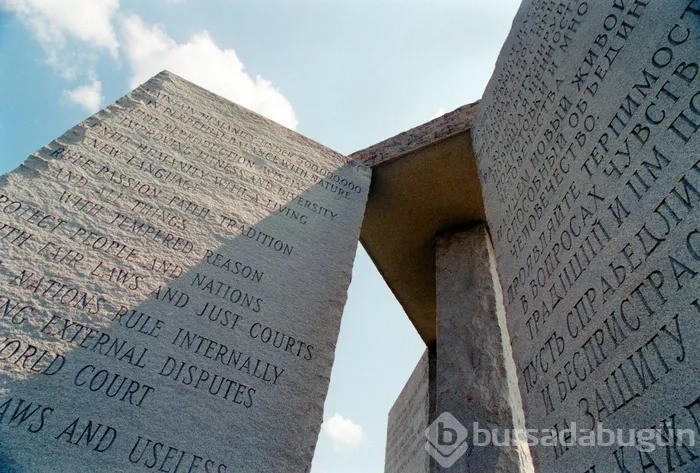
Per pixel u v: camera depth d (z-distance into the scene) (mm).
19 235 3102
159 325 3111
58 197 3465
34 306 2816
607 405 2301
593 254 2762
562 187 3328
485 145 5121
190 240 3770
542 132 3867
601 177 2902
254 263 3908
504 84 5008
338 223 4844
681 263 2119
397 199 6504
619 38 3150
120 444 2500
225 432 2807
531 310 3268
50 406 2475
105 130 4219
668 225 2266
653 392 2049
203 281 3539
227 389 3012
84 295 3016
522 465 3963
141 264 3391
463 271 5930
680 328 2014
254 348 3324
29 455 2275
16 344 2621
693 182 2201
